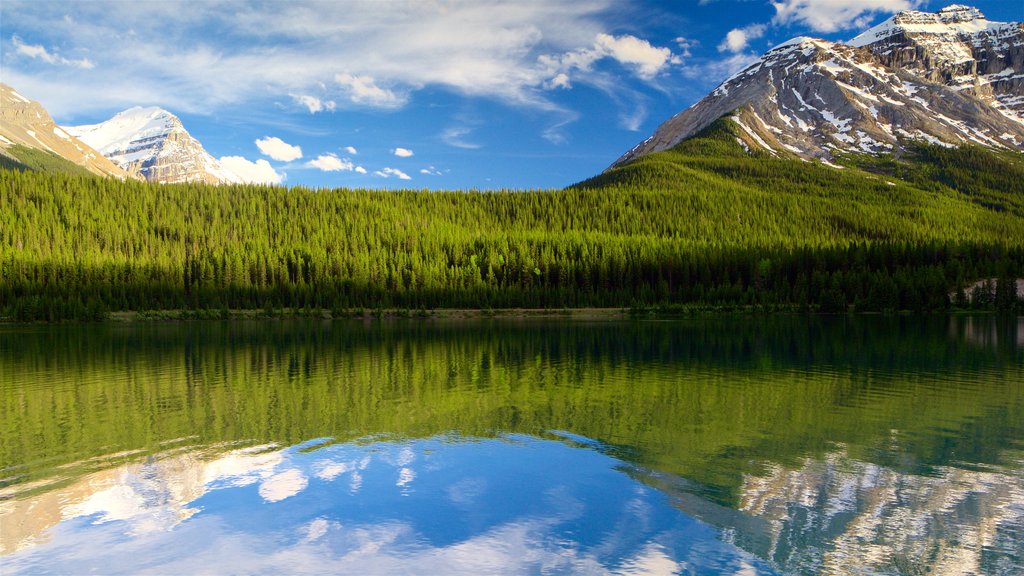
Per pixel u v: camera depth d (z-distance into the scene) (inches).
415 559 679.7
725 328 4119.1
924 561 655.8
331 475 938.7
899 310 5585.6
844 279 5940.0
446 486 888.3
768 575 635.5
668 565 658.2
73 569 660.7
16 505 826.2
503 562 669.9
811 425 1230.3
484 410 1385.3
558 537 726.5
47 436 1169.4
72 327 4872.0
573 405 1440.7
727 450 1051.9
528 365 2185.0
